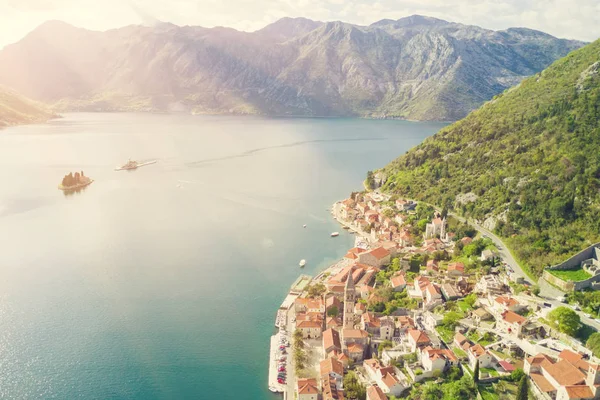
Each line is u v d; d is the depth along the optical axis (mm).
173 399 148000
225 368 162875
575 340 145000
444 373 144625
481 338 157000
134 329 183125
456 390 133750
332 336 170625
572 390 123562
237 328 185875
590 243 196375
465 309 175750
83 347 171625
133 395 149375
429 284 193375
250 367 163750
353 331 169750
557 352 141500
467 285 196625
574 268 185000
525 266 199500
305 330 178500
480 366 143000
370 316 177875
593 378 124375
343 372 154250
